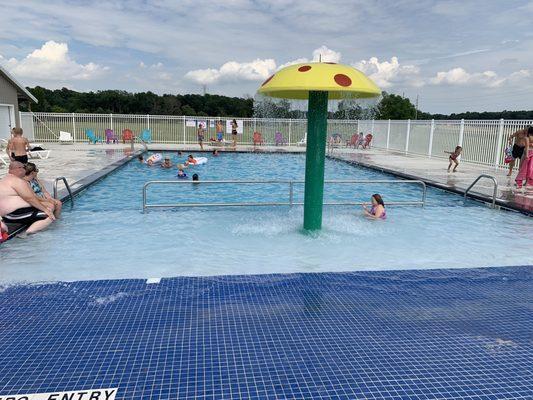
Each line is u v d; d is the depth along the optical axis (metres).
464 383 2.85
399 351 3.23
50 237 6.51
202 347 3.23
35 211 6.74
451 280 4.78
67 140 27.16
